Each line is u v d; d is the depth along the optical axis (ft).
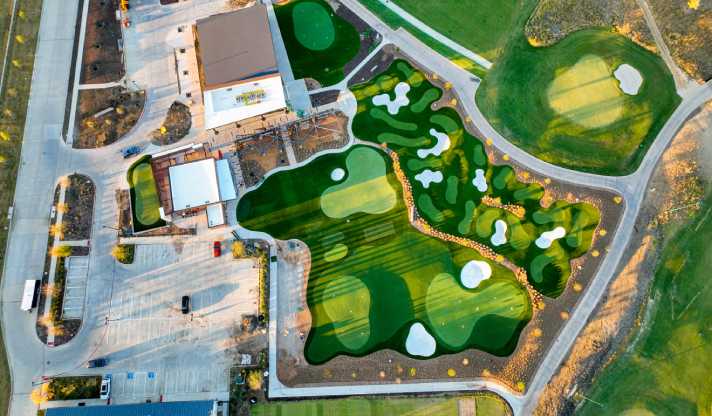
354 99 208.64
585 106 208.85
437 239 194.18
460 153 202.90
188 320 184.44
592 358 180.65
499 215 196.54
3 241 189.37
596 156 203.00
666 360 180.14
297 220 195.21
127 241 190.90
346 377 180.65
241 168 200.13
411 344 184.44
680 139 203.92
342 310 186.80
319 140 203.72
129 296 186.09
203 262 189.98
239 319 185.06
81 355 180.04
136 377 179.22
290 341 183.52
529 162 201.98
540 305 186.70
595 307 186.91
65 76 208.85
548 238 194.39
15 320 182.09
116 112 204.74
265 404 177.88
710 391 176.35
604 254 192.24
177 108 206.18
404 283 189.78
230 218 194.80
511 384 179.11
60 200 194.18
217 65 201.57
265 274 188.24
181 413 166.61
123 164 199.31
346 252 192.24
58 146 200.44
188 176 193.16
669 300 185.88
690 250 190.80
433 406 178.70
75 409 167.12
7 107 203.92
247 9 208.44
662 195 197.16
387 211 196.65
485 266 191.93
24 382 177.17
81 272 187.52
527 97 209.77
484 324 186.39
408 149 203.21
